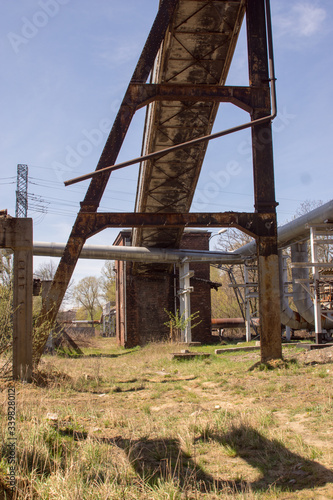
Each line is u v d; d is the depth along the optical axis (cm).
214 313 6056
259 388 1053
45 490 438
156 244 2859
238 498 442
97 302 10219
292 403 871
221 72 1827
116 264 4084
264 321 1436
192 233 3506
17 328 1165
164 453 600
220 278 6144
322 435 645
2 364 1290
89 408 864
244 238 5081
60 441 592
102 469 511
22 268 1184
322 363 1311
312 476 504
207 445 636
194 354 1930
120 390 1158
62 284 1459
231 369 1443
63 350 2817
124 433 692
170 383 1252
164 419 790
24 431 591
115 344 4209
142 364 1906
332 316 2400
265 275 1458
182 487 470
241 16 1619
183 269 2964
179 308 3359
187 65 1784
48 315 1441
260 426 695
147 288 3375
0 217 1196
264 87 1546
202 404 939
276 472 530
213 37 1678
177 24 1625
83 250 2678
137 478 505
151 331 3322
